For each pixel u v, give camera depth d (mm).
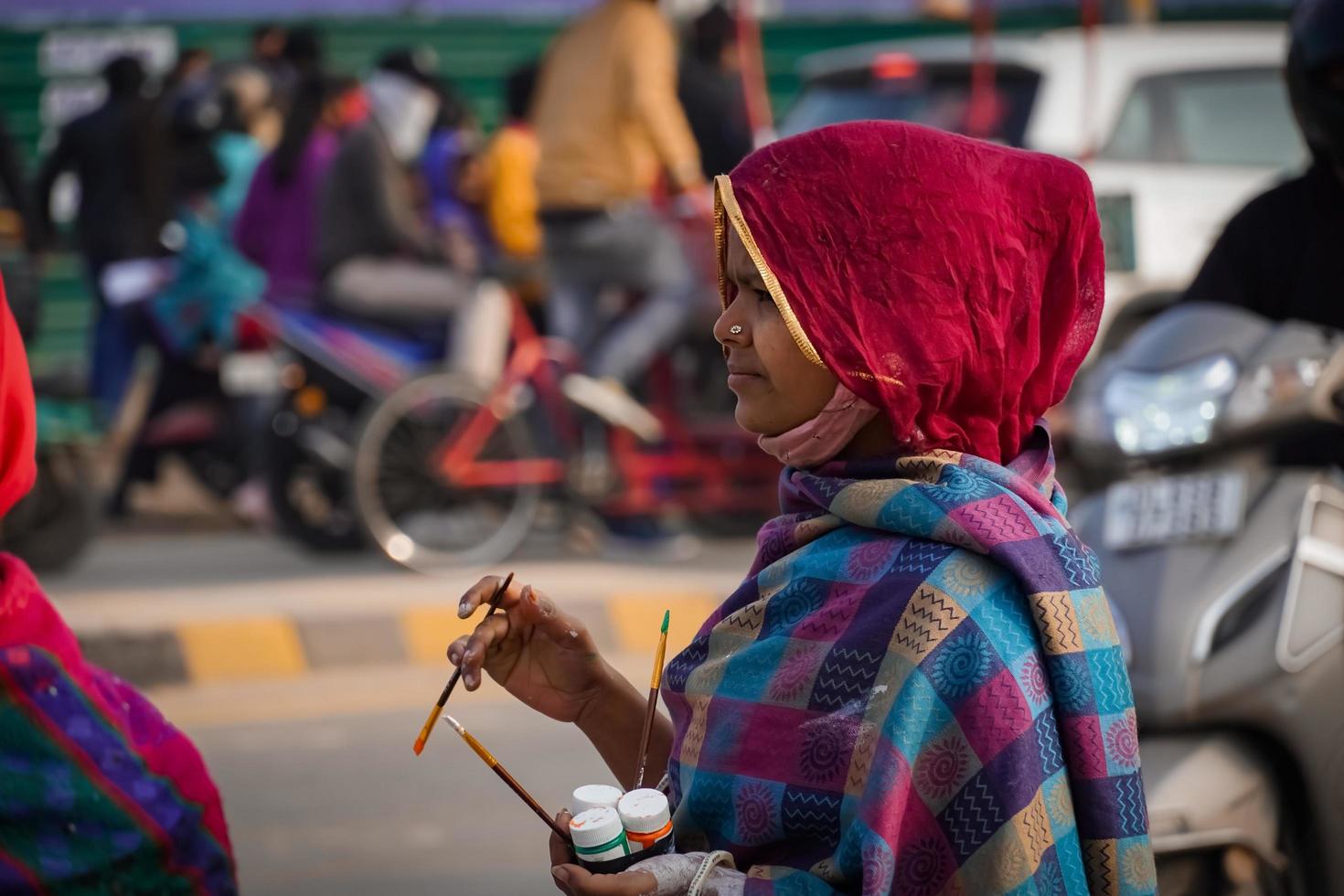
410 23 19906
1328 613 5234
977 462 2928
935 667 2756
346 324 12133
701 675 2998
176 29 19406
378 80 15188
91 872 3100
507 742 9094
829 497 2971
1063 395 3109
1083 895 2793
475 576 11750
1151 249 13109
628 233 11547
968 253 2904
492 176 14773
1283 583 5242
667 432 12109
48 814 3072
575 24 11875
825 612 2879
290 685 10133
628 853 2867
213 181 13188
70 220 18547
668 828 2891
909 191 2900
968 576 2805
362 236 12164
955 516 2828
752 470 12250
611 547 12625
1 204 12211
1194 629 5211
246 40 19562
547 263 11867
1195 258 13203
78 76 19297
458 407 11930
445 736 9234
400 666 10492
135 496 15133
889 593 2828
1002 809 2732
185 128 13258
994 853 2732
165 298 13266
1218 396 5566
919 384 2893
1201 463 5648
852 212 2898
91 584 11508
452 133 15109
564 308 11906
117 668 9953
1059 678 2793
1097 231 3061
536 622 3363
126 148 14406
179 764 3217
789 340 2973
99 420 12836
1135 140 13398
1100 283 3086
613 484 11945
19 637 3092
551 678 3410
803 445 3029
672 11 18438
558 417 11898
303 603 10758
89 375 14219
